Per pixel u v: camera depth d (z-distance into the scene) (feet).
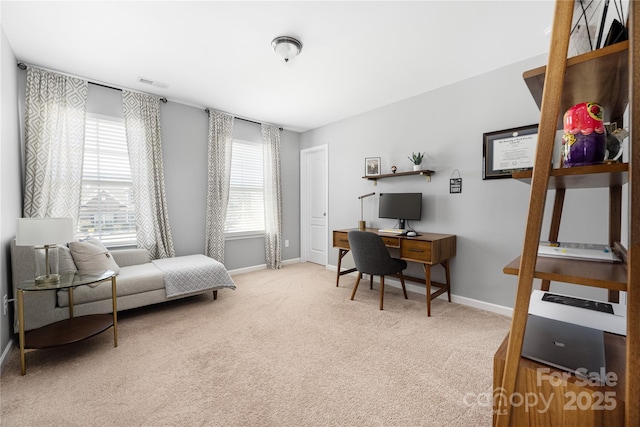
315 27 6.90
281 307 9.52
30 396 5.15
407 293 10.96
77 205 9.34
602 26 2.79
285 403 4.99
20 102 8.48
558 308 3.45
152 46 7.72
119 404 4.95
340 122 14.12
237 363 6.22
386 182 12.16
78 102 9.37
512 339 2.39
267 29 6.98
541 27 6.86
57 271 6.93
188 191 12.26
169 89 10.55
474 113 9.42
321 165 15.64
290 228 16.37
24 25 6.78
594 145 2.34
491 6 6.14
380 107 12.28
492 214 9.09
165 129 11.56
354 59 8.37
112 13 6.38
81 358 6.40
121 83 9.99
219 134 12.89
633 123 1.84
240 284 12.21
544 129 2.27
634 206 1.85
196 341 7.20
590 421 2.12
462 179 9.75
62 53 8.02
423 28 6.91
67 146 9.14
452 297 10.07
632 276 1.87
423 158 10.80
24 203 8.47
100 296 7.98
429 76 9.46
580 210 7.52
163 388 5.38
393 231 10.66
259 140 14.79
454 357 6.44
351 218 13.71
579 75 2.54
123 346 6.95
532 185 2.32
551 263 2.75
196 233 12.54
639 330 1.85
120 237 10.49
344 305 9.69
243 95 11.13
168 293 8.96
